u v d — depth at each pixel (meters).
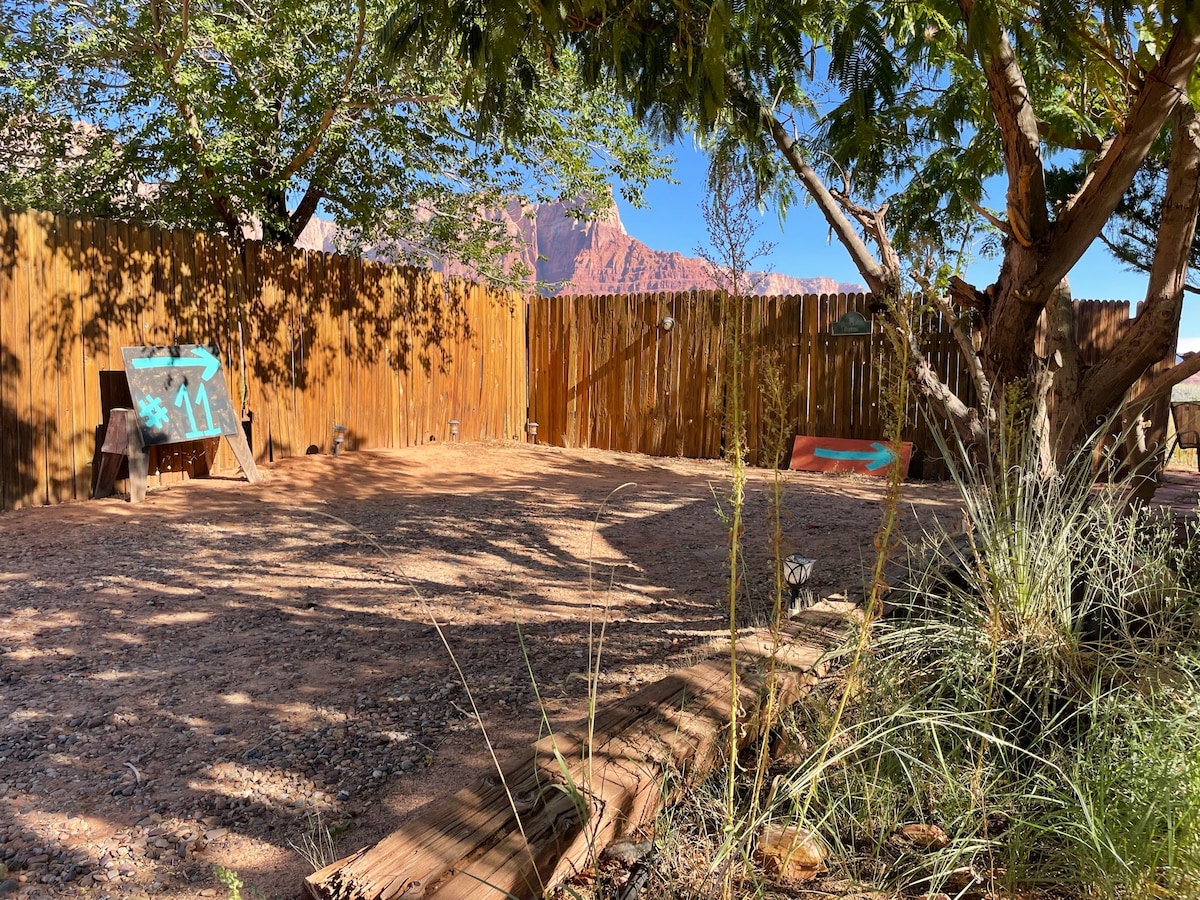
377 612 3.75
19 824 1.98
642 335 10.59
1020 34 2.90
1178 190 2.96
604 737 1.70
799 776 1.65
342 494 6.93
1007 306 3.23
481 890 1.19
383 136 9.38
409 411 9.68
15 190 9.19
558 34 2.92
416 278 9.68
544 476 8.56
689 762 1.68
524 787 1.49
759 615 3.45
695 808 1.67
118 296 6.49
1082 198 2.96
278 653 3.19
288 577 4.31
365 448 9.09
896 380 1.58
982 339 3.43
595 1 2.62
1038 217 3.03
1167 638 2.18
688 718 1.79
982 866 1.53
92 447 6.30
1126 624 2.36
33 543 4.85
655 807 1.59
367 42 8.17
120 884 1.75
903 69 3.30
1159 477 6.56
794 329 9.44
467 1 2.87
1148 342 3.16
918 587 2.50
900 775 1.75
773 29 3.01
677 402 10.35
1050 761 1.70
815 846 1.51
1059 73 3.60
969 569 2.54
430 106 9.08
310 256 8.34
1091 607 2.51
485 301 10.77
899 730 1.84
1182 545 3.04
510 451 10.03
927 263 2.03
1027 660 2.16
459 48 3.06
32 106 8.61
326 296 8.54
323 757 2.34
